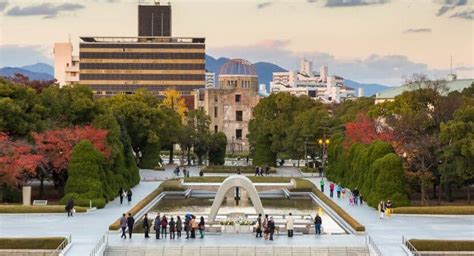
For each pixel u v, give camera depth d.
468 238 90.00
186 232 89.88
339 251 82.81
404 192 116.69
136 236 90.38
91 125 140.25
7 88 126.94
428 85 182.12
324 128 186.75
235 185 105.38
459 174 116.62
